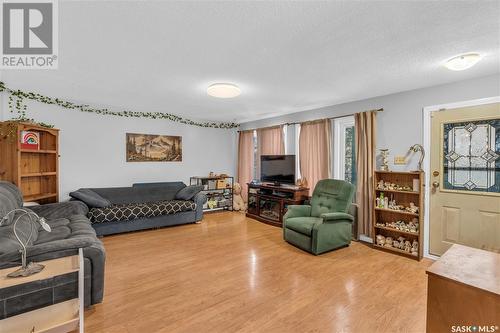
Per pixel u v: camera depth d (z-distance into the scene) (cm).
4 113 362
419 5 158
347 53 230
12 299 169
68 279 188
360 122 387
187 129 584
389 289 238
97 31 193
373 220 356
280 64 256
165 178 550
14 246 187
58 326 158
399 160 348
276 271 276
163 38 203
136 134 509
